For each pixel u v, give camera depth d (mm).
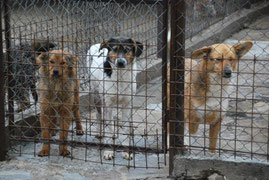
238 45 3408
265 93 4590
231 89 3449
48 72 3609
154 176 3379
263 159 3289
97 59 3893
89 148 3541
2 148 3537
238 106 4340
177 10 3223
